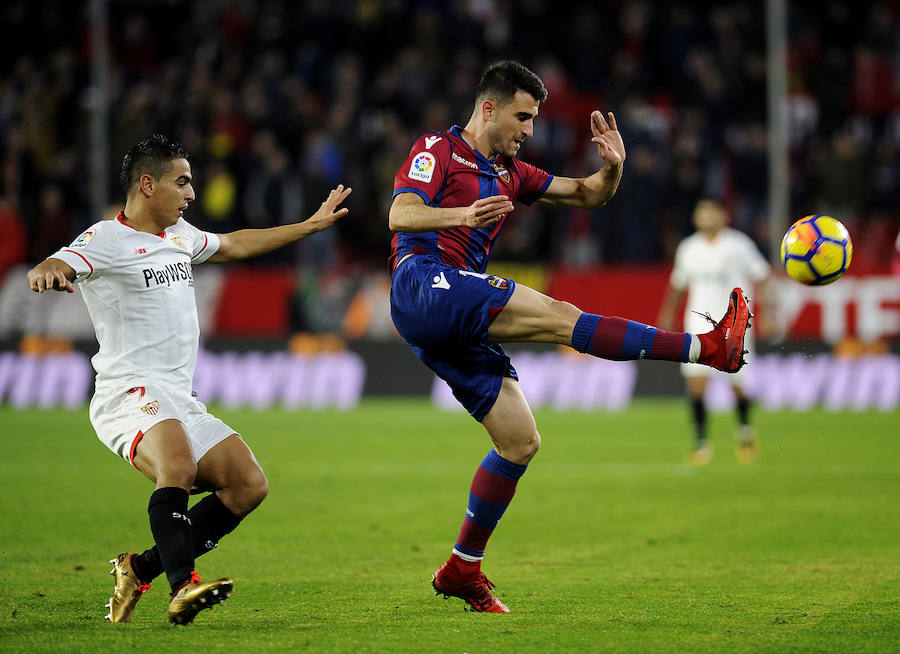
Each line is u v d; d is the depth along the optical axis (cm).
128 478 3516
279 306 6303
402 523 2716
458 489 3294
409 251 1834
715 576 2067
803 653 1466
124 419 1673
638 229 6397
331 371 6206
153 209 1714
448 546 2408
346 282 6297
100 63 6191
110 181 6619
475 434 4766
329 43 7494
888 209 6781
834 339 5872
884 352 5859
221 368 6212
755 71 7250
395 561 2236
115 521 2723
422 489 3294
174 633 1590
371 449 4262
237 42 7650
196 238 1823
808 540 2452
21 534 2534
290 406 6147
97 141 6159
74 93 7156
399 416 5547
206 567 2169
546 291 6097
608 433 4778
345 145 6700
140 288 1691
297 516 2819
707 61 7275
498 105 1855
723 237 4178
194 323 1761
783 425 5159
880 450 4238
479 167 1867
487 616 1720
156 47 7856
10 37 7594
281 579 2047
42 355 6200
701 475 3588
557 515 2834
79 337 6216
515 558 2278
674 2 7856
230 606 1803
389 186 6662
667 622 1667
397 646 1505
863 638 1552
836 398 5859
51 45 7588
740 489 3272
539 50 7569
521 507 2967
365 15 7631
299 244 6538
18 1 7675
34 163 6762
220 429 1723
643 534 2558
